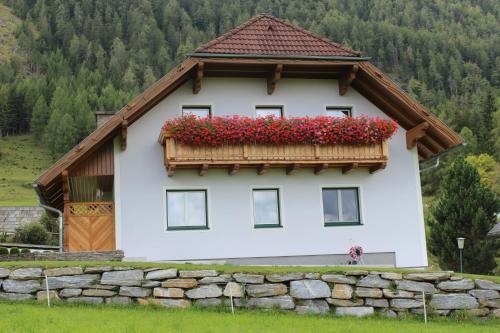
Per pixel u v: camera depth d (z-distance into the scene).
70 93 154.88
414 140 22.03
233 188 20.91
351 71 21.20
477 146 97.12
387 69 186.62
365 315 14.98
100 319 12.38
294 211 21.17
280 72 20.84
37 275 14.45
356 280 15.22
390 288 15.27
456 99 147.88
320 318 14.26
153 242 20.11
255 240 20.77
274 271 14.99
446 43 180.38
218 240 20.52
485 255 38.31
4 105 149.38
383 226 21.70
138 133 20.61
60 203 23.77
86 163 20.14
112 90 159.88
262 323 13.02
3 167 124.69
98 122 25.25
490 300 15.41
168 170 20.00
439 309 15.25
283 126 20.06
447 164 87.75
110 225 20.17
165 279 14.61
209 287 14.66
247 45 21.12
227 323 12.74
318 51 21.45
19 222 45.34
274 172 21.27
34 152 137.62
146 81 175.38
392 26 193.00
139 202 20.23
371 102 22.48
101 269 14.56
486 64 172.50
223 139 19.77
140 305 14.35
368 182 21.88
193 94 21.27
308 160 20.41
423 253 21.80
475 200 39.19
